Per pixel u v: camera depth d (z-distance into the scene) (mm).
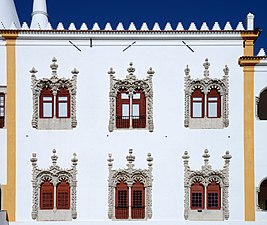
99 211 30938
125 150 31188
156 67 31609
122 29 31703
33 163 31031
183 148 31188
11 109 31234
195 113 31547
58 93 31594
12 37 31500
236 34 31578
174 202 30969
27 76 31516
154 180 31047
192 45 31703
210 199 31094
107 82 31516
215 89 31688
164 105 31406
